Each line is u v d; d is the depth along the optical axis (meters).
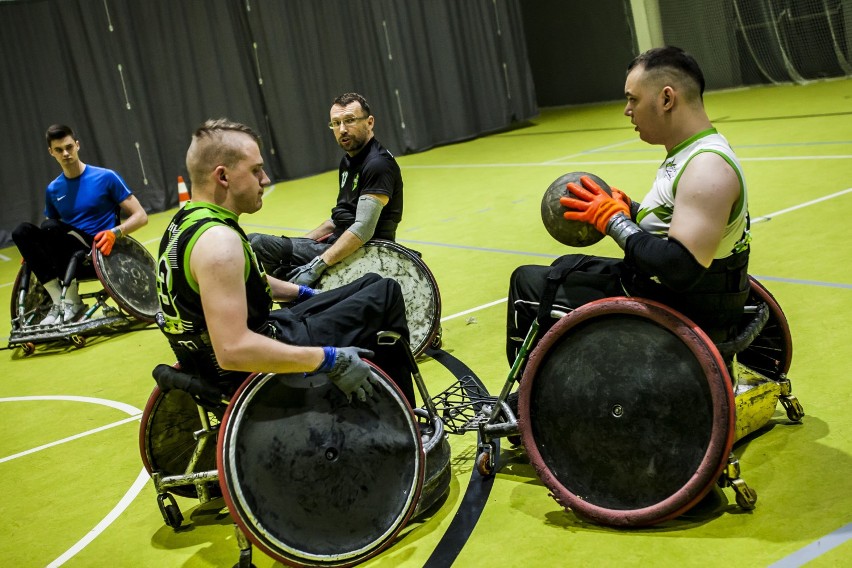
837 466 2.72
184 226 2.50
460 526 2.78
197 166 2.56
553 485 2.66
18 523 3.37
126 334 6.14
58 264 5.96
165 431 3.04
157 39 12.20
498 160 11.34
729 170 2.43
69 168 6.01
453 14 14.02
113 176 6.08
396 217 4.37
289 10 12.93
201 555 2.88
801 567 2.24
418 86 13.79
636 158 9.36
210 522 3.11
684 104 2.52
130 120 12.09
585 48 15.80
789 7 12.56
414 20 13.66
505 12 14.57
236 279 2.42
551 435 2.69
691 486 2.45
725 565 2.32
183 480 2.91
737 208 2.46
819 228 5.44
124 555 2.97
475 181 9.97
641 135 2.63
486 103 14.57
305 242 4.41
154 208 12.37
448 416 3.36
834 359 3.51
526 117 15.10
